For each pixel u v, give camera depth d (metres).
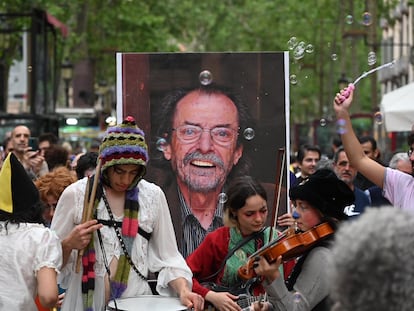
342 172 12.48
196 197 10.80
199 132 10.84
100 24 52.44
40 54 26.59
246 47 79.56
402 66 61.38
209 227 10.75
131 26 52.59
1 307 6.89
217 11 76.00
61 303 8.28
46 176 10.00
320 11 59.25
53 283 6.96
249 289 8.10
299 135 54.53
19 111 27.67
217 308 7.88
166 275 7.89
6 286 6.95
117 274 7.76
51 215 9.91
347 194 6.92
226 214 8.30
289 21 70.88
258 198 8.11
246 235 8.25
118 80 10.86
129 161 7.64
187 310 7.54
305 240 6.80
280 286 6.82
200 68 10.86
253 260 6.96
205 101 10.85
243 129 10.84
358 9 52.97
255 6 74.56
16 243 7.05
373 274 3.95
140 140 7.73
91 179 7.88
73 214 7.89
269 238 8.23
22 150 15.41
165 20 60.16
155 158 10.84
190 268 8.27
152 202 7.96
